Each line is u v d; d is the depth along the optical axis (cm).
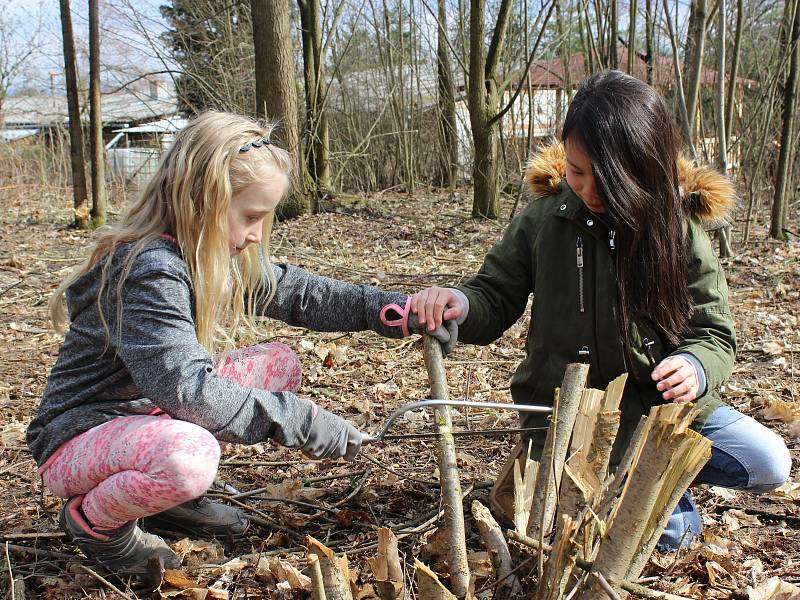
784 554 217
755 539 226
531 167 230
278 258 727
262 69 936
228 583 203
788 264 628
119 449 181
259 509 246
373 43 1506
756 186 854
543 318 216
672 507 153
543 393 218
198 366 183
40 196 1184
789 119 711
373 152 1474
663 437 137
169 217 193
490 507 224
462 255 747
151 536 205
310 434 192
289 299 230
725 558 207
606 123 186
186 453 177
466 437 308
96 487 188
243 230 199
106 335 189
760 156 773
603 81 195
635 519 141
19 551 217
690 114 683
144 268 184
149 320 183
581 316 210
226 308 217
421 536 223
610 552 145
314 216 975
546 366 217
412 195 1337
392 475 269
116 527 193
